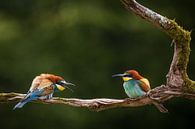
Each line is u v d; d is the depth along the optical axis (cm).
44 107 2027
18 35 2111
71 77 2048
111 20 2114
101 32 2147
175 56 816
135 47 2156
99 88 2073
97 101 877
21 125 2056
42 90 966
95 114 2056
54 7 2195
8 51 2077
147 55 2148
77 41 2105
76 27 2103
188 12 2223
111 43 2153
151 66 2139
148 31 2136
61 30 2119
